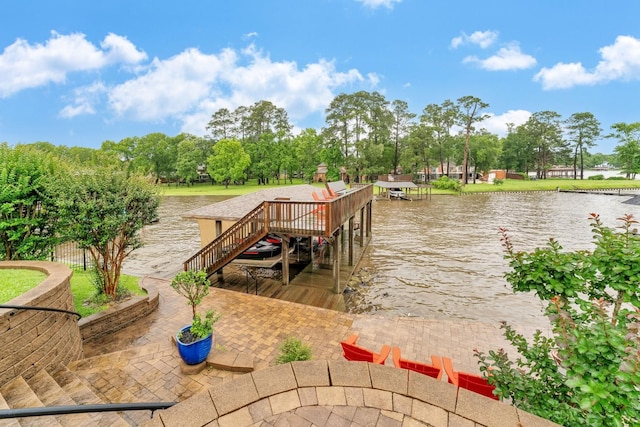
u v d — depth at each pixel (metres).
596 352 1.83
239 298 7.60
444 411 2.21
